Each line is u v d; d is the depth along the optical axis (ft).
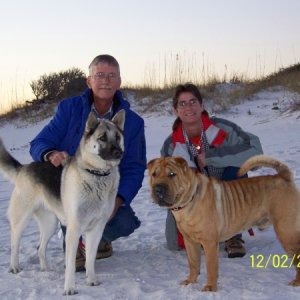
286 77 32.71
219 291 6.61
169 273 7.64
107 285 7.21
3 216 11.44
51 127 8.32
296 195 6.94
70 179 7.16
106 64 8.11
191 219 6.72
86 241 7.41
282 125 24.17
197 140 8.57
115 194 7.41
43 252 8.02
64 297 6.73
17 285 7.27
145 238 9.50
